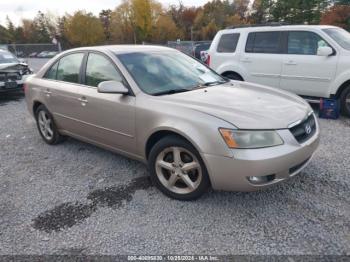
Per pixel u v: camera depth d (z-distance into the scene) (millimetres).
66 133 4641
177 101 3131
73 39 66312
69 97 4191
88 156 4504
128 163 4184
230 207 3053
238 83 4102
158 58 3959
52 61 4785
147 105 3234
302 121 3002
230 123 2709
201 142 2787
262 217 2881
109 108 3613
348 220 2783
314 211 2938
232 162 2670
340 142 4676
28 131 5930
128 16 66062
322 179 3529
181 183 3225
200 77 3984
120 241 2635
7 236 2758
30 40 79312
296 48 6438
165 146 3125
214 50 7770
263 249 2475
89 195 3400
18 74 9211
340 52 5855
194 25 71125
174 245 2562
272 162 2646
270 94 3564
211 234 2676
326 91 6129
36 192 3523
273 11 51656
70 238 2697
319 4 47562
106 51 3859
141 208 3096
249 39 7117
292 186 3402
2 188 3652
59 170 4082
